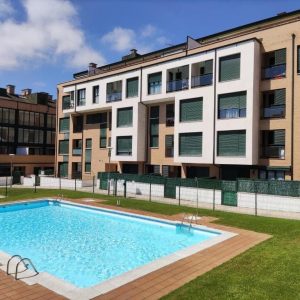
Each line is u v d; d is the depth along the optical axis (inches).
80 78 1722.4
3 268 412.2
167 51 1514.5
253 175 1085.8
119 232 717.3
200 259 451.2
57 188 1476.4
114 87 1514.5
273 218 741.9
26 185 1696.6
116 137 1467.8
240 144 1058.7
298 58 989.2
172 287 356.5
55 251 576.7
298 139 981.8
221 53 1103.0
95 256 549.3
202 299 320.8
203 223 708.0
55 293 340.2
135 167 1460.4
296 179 984.9
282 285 352.2
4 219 853.8
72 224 796.6
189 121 1192.2
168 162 1325.0
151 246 609.9
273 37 1035.9
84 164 1704.0
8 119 2188.7
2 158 1983.3
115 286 358.0
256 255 466.0
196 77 1181.7
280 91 1023.0
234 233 609.3
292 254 464.8
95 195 1168.8
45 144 2406.5
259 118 1057.5
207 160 1130.7
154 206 927.0
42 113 2391.7
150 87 1349.7
